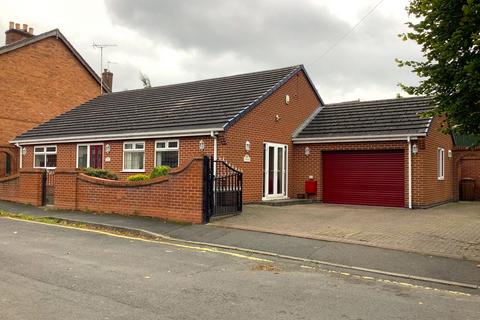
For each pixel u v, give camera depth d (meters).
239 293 6.18
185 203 12.31
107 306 5.39
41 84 26.69
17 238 10.03
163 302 5.64
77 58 28.73
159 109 20.30
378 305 5.84
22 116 25.61
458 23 7.61
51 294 5.80
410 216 13.72
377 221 12.57
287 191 19.17
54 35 27.30
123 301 5.62
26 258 7.92
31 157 22.67
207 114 17.30
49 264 7.49
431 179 17.48
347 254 8.89
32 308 5.23
